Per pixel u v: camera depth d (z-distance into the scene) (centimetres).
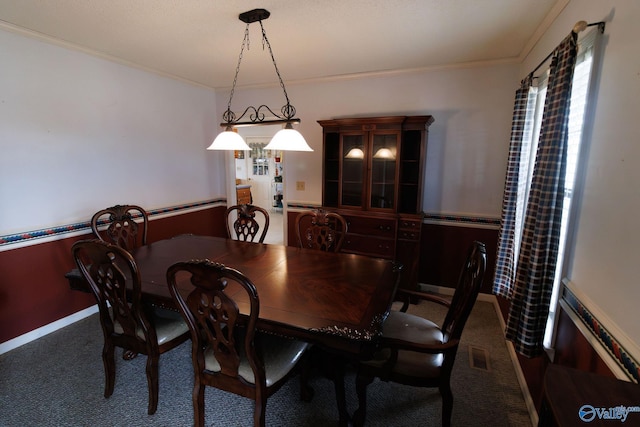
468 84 302
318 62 299
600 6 133
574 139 161
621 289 107
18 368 212
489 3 185
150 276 185
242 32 230
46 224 253
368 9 193
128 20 212
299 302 156
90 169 281
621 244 108
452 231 325
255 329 133
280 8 193
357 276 190
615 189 114
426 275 341
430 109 318
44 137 248
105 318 176
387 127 302
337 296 163
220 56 285
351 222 326
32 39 235
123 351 229
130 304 180
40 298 252
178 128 368
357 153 323
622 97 113
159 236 355
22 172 236
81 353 230
